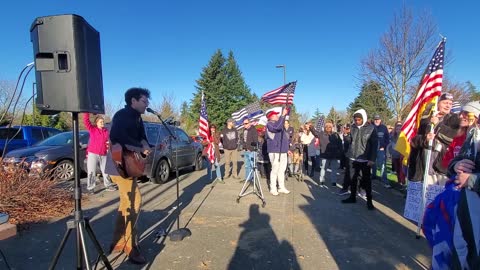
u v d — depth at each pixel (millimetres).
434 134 4328
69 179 8062
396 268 3621
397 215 5645
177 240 4316
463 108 4035
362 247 4191
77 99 2441
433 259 2340
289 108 7023
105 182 7281
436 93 4531
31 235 4410
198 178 9484
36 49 2455
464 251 2084
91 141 6984
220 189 7781
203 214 5582
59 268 3488
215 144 8953
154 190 7598
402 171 7465
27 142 11633
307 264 3697
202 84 42375
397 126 8344
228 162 9734
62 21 2402
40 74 2443
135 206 3715
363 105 21812
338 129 14078
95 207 5844
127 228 3662
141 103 3607
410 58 14516
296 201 6629
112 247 3887
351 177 6535
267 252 4008
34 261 3645
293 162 9984
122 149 3441
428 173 4301
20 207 5070
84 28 2527
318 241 4391
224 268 3566
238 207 6070
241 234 4617
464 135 3998
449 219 2262
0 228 4172
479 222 2039
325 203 6492
